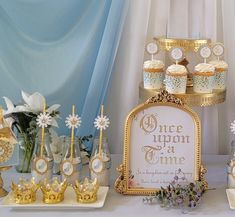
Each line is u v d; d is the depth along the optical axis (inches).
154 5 60.0
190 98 51.6
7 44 58.9
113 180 51.7
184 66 54.9
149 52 55.7
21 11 58.1
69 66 59.6
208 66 52.4
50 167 49.0
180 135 47.1
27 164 54.0
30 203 43.5
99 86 59.0
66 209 43.4
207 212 43.1
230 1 58.2
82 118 59.9
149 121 47.1
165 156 47.0
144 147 47.1
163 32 60.2
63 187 44.4
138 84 59.9
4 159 46.9
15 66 59.4
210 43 56.2
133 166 47.1
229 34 59.0
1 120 47.6
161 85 55.2
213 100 52.4
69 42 59.3
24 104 54.4
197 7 60.1
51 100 60.2
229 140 61.8
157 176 47.0
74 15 58.7
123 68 60.2
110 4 58.2
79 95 60.6
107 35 57.5
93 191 44.0
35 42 59.2
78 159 49.3
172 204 43.9
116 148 62.1
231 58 59.3
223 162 57.9
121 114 61.1
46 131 51.9
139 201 45.6
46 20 58.6
